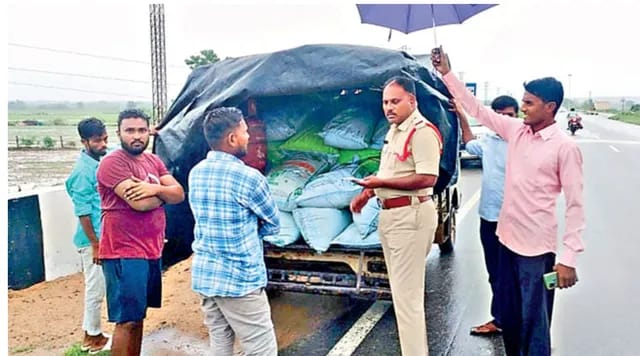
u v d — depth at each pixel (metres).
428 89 4.00
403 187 3.37
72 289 5.42
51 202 5.65
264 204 2.94
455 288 5.54
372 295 4.38
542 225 3.15
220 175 2.87
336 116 4.54
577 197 3.01
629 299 5.15
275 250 4.55
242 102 4.31
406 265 3.47
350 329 4.49
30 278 5.46
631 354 3.98
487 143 4.22
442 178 4.31
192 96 4.85
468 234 7.91
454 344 4.18
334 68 4.12
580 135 28.84
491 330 4.35
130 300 3.29
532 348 3.25
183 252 4.49
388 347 4.14
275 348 3.06
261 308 2.96
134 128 3.26
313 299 5.23
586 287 5.49
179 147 4.29
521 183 3.21
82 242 3.97
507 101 4.06
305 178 4.52
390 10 4.27
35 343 4.18
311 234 4.38
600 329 4.44
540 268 3.19
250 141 4.46
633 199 10.59
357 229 4.35
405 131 3.39
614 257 6.57
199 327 4.49
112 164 3.24
